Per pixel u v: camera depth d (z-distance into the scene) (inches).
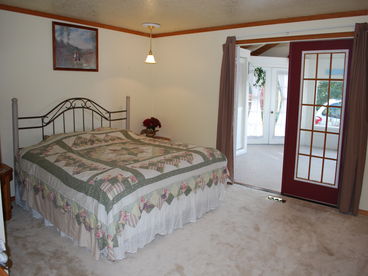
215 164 140.3
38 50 150.8
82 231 102.9
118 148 144.7
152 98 215.3
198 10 140.6
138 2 129.0
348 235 122.0
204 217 136.3
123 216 98.7
